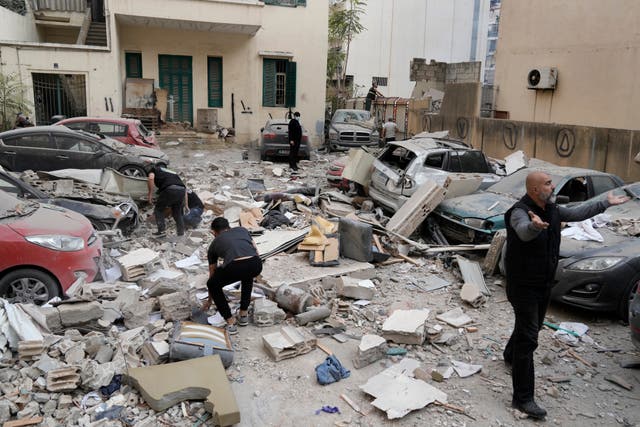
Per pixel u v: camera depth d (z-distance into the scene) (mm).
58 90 20391
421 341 5688
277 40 24031
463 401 4695
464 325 6250
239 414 4184
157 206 8992
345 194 12516
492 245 7879
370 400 4672
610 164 13359
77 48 19750
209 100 23969
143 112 21922
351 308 6570
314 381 4953
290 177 15641
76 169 11000
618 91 14688
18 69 19297
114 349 4992
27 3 22703
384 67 34969
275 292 6551
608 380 5109
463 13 32812
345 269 7609
